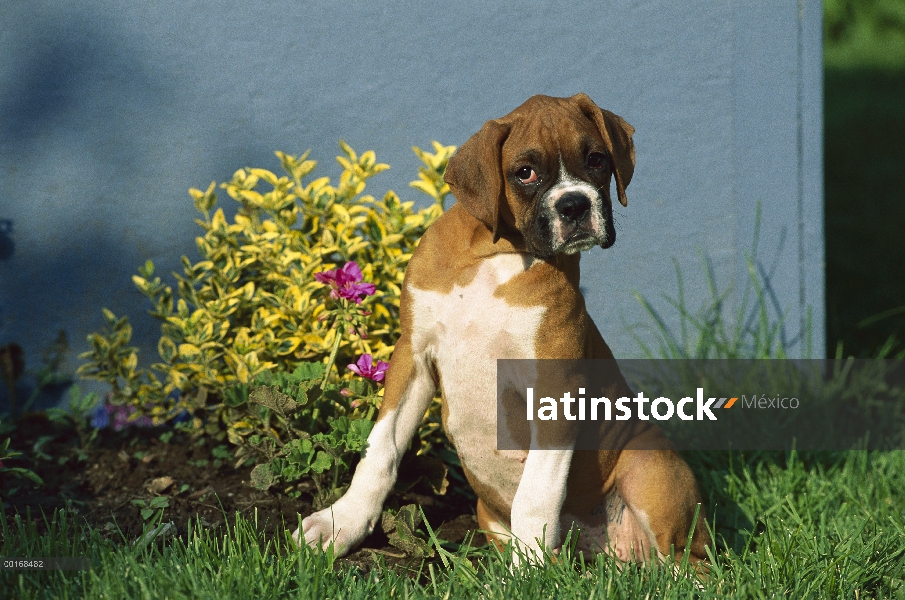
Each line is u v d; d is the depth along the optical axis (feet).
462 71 15.19
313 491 11.82
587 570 10.11
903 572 10.52
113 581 8.82
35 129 14.83
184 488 11.96
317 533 10.14
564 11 15.14
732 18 15.17
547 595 9.27
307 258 13.19
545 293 9.99
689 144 15.49
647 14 15.19
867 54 60.39
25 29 14.64
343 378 12.75
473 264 10.17
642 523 10.66
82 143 14.87
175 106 14.93
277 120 15.10
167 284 15.16
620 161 10.20
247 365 12.53
